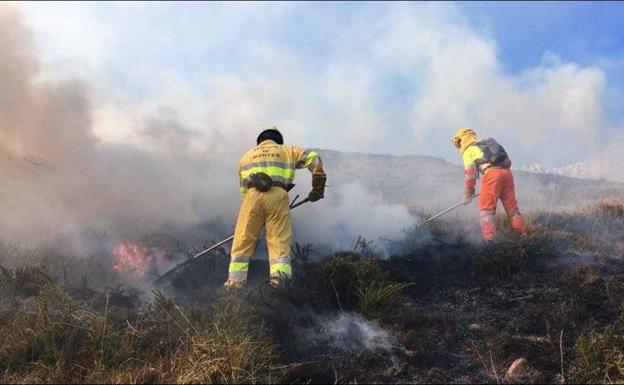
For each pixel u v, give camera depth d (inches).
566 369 128.3
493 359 132.9
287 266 166.1
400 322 147.2
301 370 127.4
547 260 192.4
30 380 116.5
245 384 118.3
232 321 134.4
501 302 164.1
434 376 127.0
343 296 158.9
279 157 178.9
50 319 135.9
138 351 130.2
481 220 233.1
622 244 213.6
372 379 126.0
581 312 153.1
